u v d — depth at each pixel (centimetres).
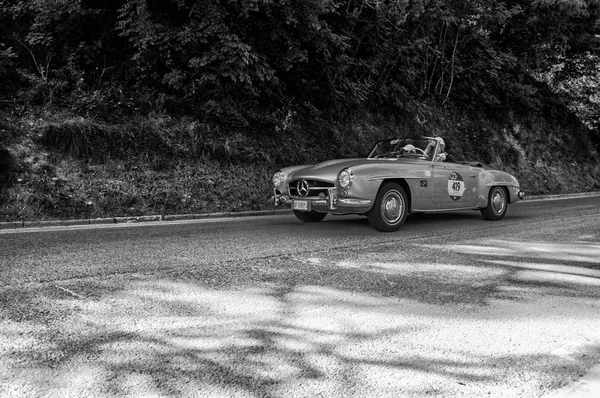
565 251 630
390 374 268
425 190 798
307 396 241
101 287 425
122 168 1084
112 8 1284
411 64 1944
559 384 261
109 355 283
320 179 737
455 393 248
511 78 2431
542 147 2336
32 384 246
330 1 1361
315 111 1531
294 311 372
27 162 991
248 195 1186
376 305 391
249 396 239
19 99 1137
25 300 383
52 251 588
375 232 768
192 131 1217
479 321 360
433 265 539
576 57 2577
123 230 788
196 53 1230
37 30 1221
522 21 2223
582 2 2062
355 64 1666
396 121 1827
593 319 368
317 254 588
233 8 1216
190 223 905
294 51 1312
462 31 2100
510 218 993
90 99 1170
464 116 2130
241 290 425
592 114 2736
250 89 1270
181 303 384
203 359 281
